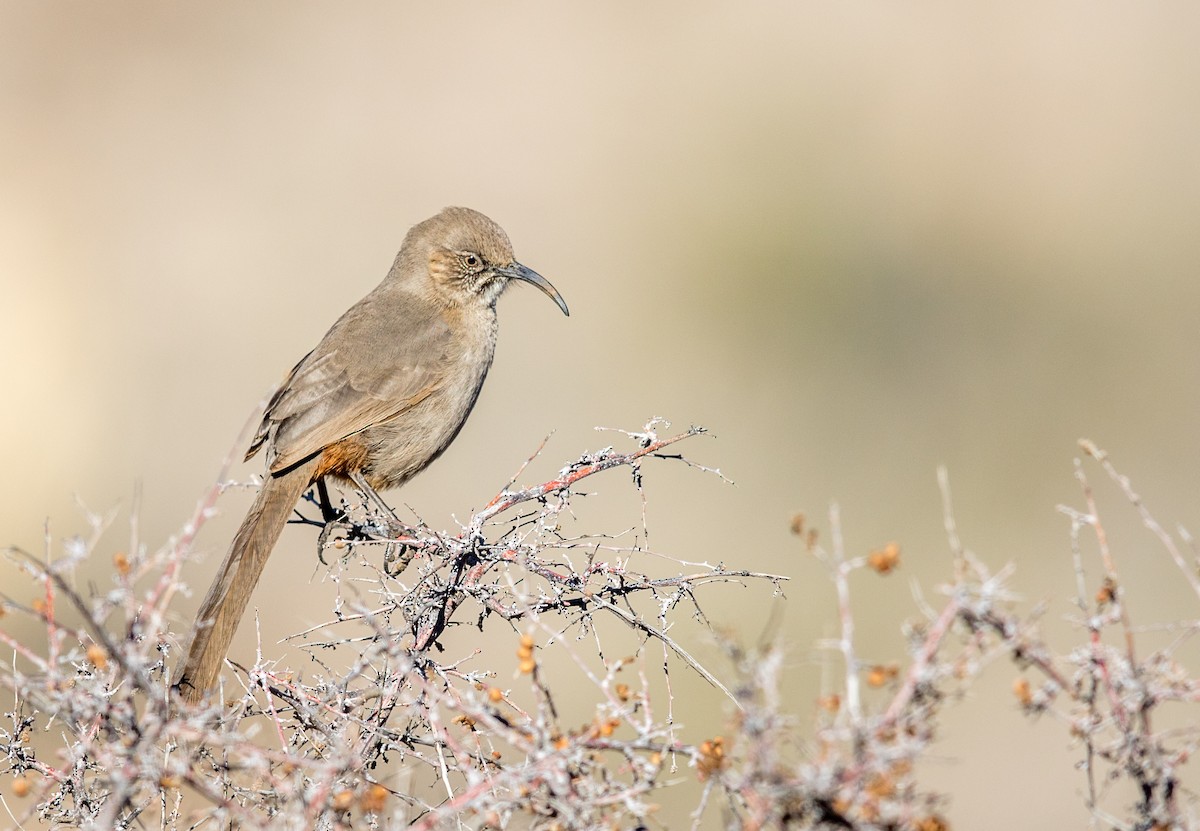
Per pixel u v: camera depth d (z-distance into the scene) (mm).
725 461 16234
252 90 22406
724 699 11281
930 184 21328
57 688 4977
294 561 13266
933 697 4105
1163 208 20875
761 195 20875
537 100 22641
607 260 20453
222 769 4984
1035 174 21625
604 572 6242
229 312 19453
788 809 4055
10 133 21453
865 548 14672
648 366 18500
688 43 23312
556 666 11320
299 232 20656
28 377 17906
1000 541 15344
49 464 16703
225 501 13969
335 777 4941
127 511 15789
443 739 5105
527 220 21281
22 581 13961
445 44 23250
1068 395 17938
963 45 23078
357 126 22188
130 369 18391
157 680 5742
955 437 17172
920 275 19953
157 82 22250
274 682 5719
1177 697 4324
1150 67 22656
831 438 17125
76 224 20172
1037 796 11250
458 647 10180
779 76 22688
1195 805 4422
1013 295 19969
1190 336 19000
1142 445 17141
